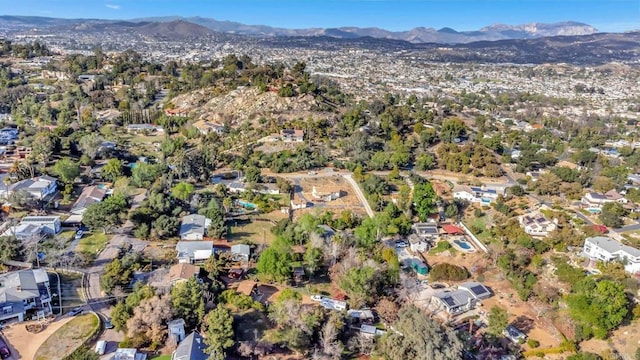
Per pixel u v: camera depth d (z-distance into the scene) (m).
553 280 93.75
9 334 71.38
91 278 88.25
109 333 73.88
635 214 118.56
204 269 91.38
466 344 73.12
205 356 68.44
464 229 119.62
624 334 79.94
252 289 87.06
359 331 77.94
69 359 65.69
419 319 70.56
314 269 93.25
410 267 100.38
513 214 121.88
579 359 72.19
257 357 71.00
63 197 124.06
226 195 133.25
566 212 122.00
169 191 130.00
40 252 93.06
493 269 100.31
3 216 109.81
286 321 75.56
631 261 93.88
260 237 110.88
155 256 97.62
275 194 137.00
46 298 78.12
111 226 107.31
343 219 116.38
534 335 80.44
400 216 117.25
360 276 84.88
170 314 73.31
